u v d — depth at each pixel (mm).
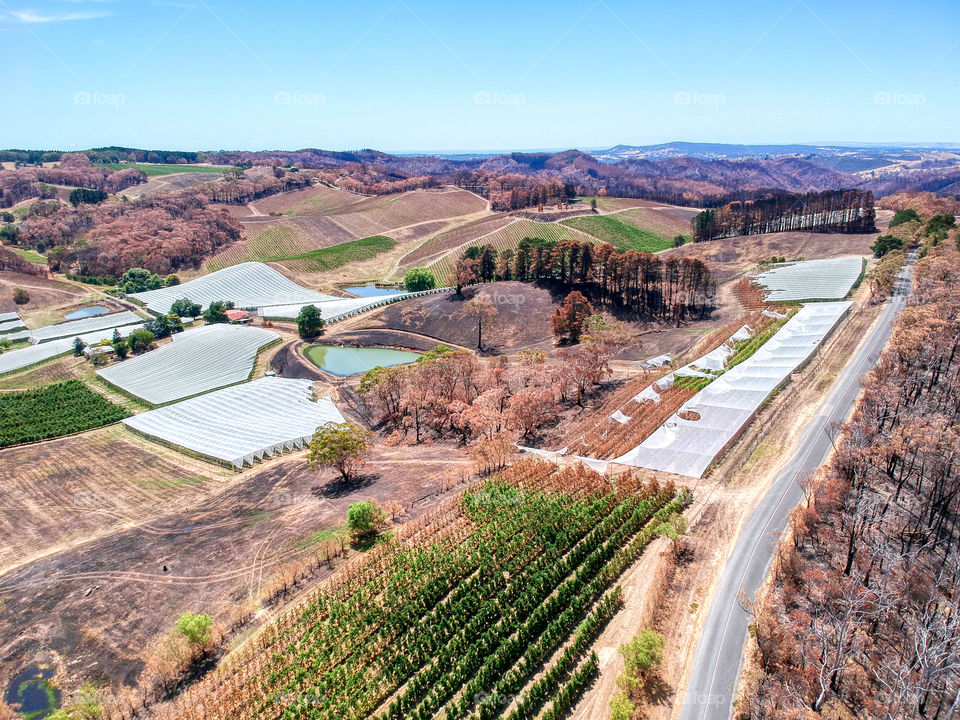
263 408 125438
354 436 87375
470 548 68312
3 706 50969
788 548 60375
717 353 118562
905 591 53969
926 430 66188
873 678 46281
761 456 80750
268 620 60312
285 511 81750
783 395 96688
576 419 105375
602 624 55406
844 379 98812
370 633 57812
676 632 52750
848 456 70438
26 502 90812
